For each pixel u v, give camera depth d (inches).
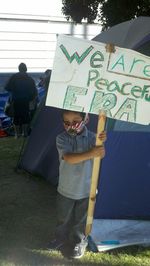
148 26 209.2
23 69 396.2
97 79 142.7
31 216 212.5
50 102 142.6
